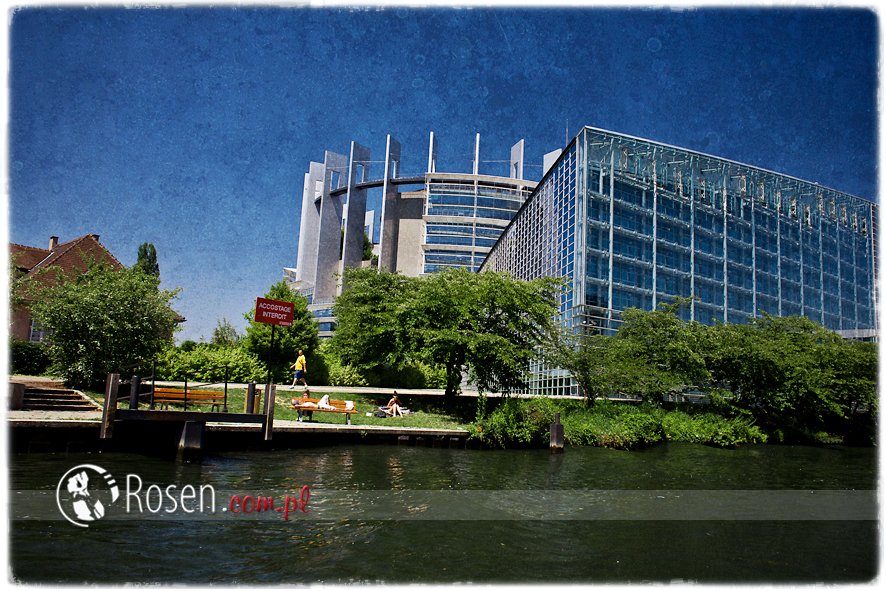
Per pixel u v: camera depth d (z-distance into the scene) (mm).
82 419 16156
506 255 64625
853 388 33812
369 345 31422
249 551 8297
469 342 27000
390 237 117562
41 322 22031
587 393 33094
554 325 33531
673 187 48969
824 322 56969
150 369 26938
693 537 10531
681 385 30953
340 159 132250
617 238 44500
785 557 9508
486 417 25266
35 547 7859
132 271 25281
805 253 56938
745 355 32094
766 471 19969
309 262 137500
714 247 50438
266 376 34219
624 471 18266
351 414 25562
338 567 7871
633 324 33812
